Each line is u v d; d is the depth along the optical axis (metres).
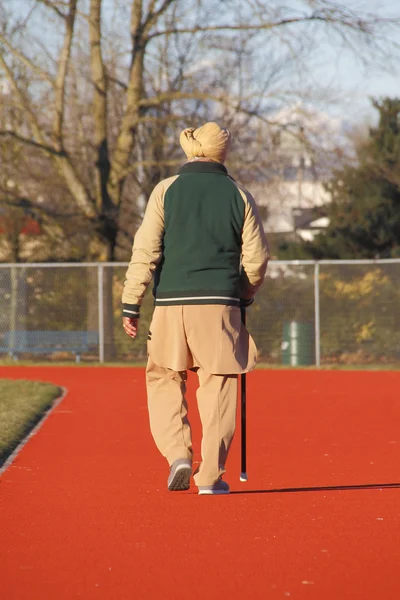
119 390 41.88
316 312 59.97
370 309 61.88
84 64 77.56
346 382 46.62
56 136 68.69
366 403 36.19
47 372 54.72
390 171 74.75
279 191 77.12
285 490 17.64
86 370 56.28
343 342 62.00
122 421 30.00
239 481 18.89
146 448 23.81
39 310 65.00
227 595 10.59
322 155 67.31
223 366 16.41
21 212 75.44
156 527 14.20
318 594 10.62
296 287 62.75
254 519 14.76
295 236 87.81
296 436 26.45
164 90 74.69
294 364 61.09
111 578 11.31
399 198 77.06
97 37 69.81
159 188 16.61
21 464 21.12
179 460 16.58
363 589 10.82
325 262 60.09
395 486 18.14
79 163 77.88
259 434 26.95
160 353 16.62
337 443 24.92
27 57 71.19
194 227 16.38
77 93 76.88
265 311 62.91
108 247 71.69
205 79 73.81
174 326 16.47
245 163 68.69
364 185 77.94
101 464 21.14
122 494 17.20
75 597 10.53
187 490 17.62
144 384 45.38
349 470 20.39
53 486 18.17
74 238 77.06
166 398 17.02
